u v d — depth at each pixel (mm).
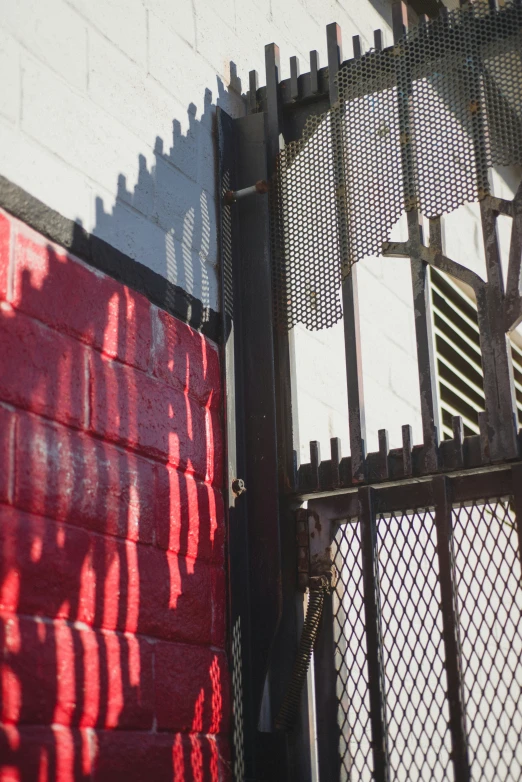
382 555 3359
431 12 4852
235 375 2998
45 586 2104
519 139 2777
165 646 2459
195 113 3111
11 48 2396
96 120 2652
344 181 3008
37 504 2119
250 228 3135
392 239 4469
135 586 2381
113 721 2227
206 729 2559
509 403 2602
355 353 2865
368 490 2750
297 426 2971
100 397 2385
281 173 3141
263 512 2885
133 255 2678
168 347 2709
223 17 3385
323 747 2664
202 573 2658
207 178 3104
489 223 2758
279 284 3051
